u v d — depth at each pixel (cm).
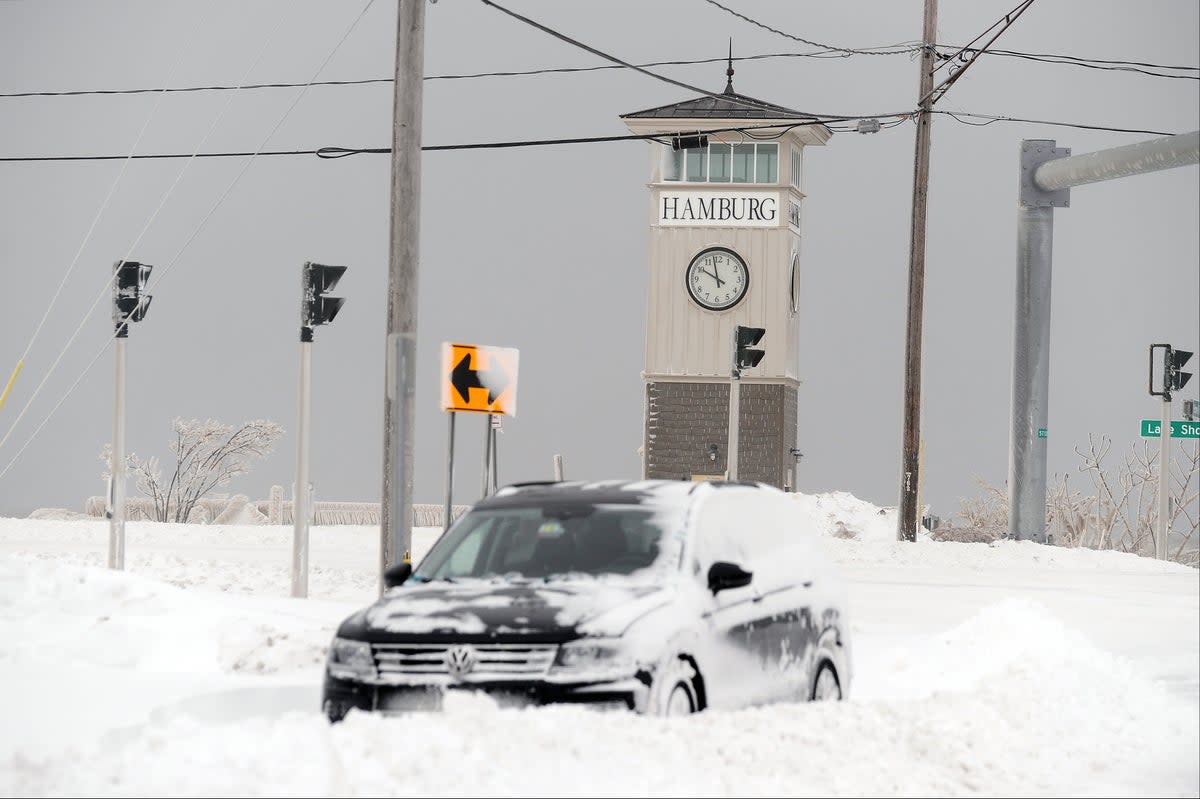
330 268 8656
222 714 4919
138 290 9950
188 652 5922
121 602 6812
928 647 6431
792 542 4981
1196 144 13312
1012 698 4681
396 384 7575
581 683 3894
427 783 3167
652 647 3962
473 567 4588
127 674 5456
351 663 4069
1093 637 7331
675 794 3203
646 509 4516
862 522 18475
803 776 3512
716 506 4603
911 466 16212
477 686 3934
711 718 3831
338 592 9331
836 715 4084
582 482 4841
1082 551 14712
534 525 4603
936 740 4006
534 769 3275
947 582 11694
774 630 4575
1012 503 16512
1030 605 6438
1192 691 5316
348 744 3319
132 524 17662
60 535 16638
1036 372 16425
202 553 14112
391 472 7556
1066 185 15675
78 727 4438
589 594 4119
